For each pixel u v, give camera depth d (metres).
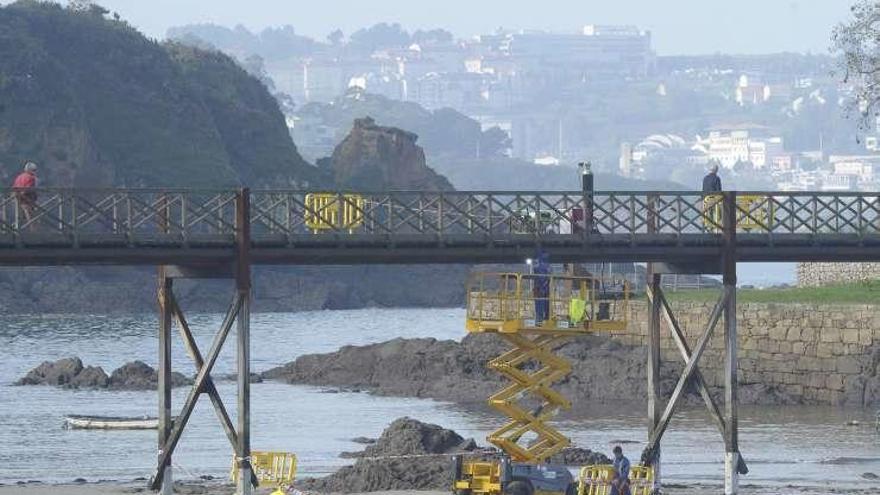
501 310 112.56
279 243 110.94
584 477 107.94
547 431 113.62
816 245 122.00
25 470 137.50
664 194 119.31
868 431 157.88
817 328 177.25
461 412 177.88
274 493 109.62
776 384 179.12
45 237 105.31
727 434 117.88
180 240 108.00
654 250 117.62
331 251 111.75
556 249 116.06
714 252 118.94
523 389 113.44
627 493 107.94
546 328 111.88
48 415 175.38
